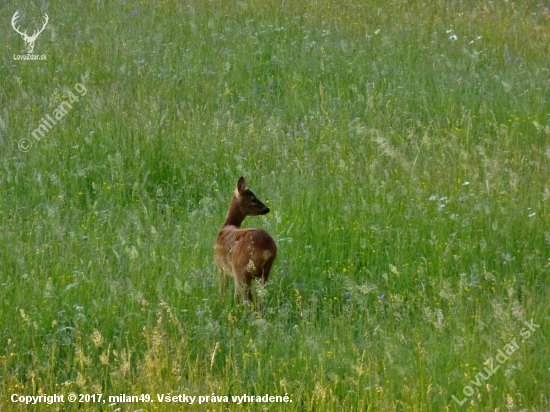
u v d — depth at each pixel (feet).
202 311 90.99
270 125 147.02
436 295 97.19
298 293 94.43
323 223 113.60
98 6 211.20
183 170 132.98
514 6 215.31
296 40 192.13
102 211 118.32
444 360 83.15
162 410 73.87
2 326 87.81
